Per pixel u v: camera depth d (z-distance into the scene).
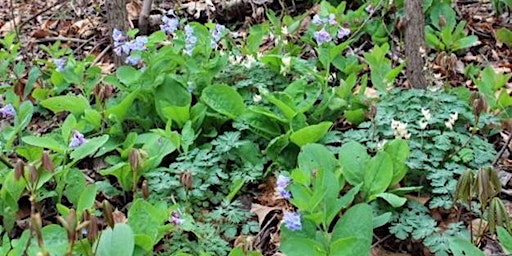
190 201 2.78
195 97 3.46
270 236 2.70
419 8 3.48
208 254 2.32
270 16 4.16
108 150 3.15
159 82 3.31
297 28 4.05
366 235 2.21
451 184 2.65
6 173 2.92
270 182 2.98
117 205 2.94
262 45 4.38
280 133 3.12
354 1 4.85
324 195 2.35
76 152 2.76
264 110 3.04
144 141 3.09
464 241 2.12
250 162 3.00
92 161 3.22
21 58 4.58
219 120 3.23
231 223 2.71
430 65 3.61
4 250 2.31
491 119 3.06
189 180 2.59
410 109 3.08
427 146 2.84
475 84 3.53
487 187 2.11
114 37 3.37
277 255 2.56
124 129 3.36
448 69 3.46
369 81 3.90
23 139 2.82
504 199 2.81
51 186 2.93
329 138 3.01
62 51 4.15
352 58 3.79
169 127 2.94
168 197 2.78
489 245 2.50
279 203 2.86
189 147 3.13
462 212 2.69
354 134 2.97
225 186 2.91
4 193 2.66
